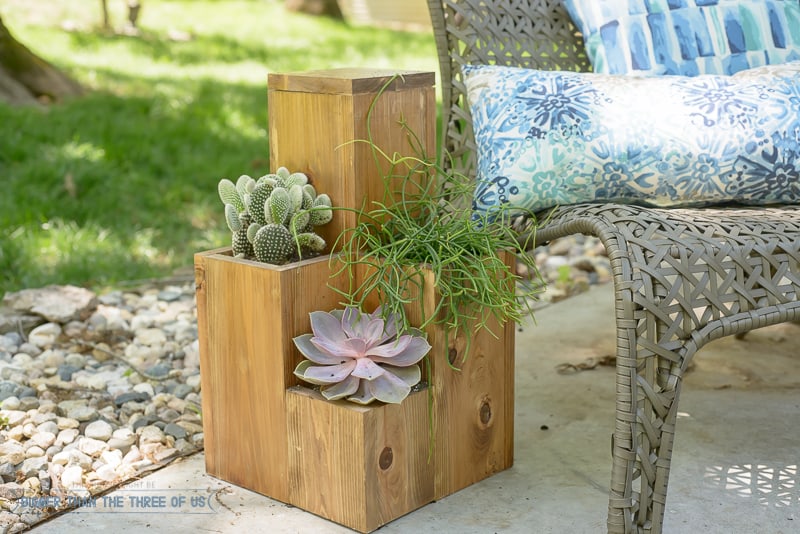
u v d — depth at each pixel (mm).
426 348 1623
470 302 1681
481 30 2158
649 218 1577
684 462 1858
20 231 3078
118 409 2078
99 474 1794
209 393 1783
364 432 1562
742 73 1913
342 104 1677
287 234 1658
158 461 1870
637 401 1450
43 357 2291
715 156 1780
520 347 2457
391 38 8266
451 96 2160
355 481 1596
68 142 3980
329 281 1696
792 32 2201
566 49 2238
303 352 1621
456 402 1719
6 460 1817
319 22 8859
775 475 1806
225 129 4602
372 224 1737
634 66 2113
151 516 1671
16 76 4867
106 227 3295
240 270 1670
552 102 1828
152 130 4387
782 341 2463
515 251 1771
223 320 1720
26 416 1983
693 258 1492
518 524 1652
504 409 1818
